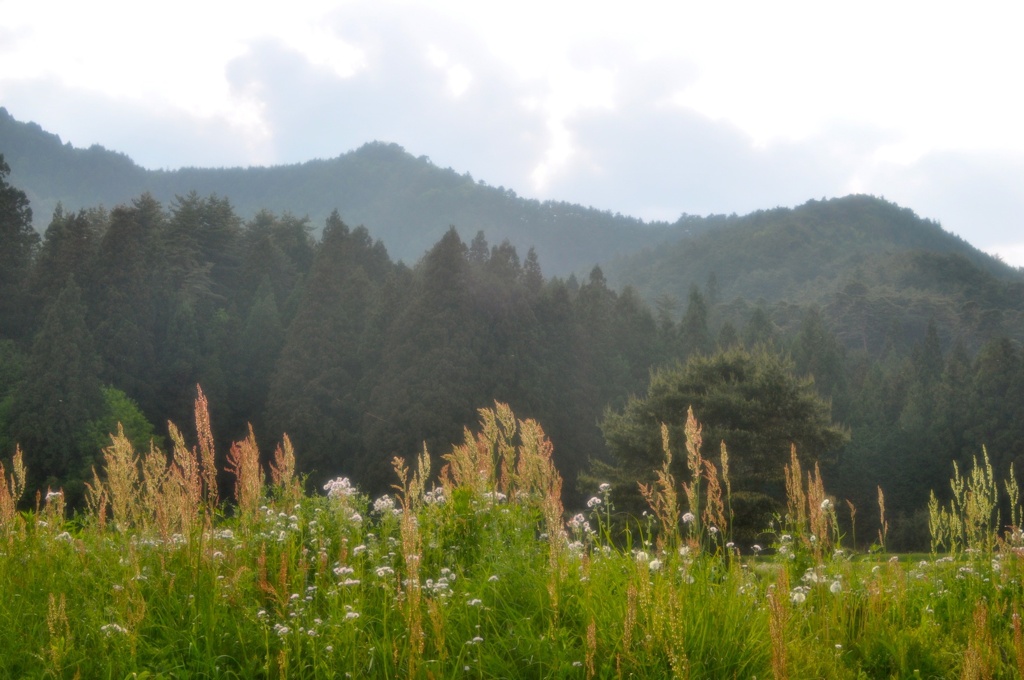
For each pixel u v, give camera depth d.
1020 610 5.25
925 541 48.31
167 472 5.19
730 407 33.69
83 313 48.12
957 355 97.56
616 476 33.69
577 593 4.76
